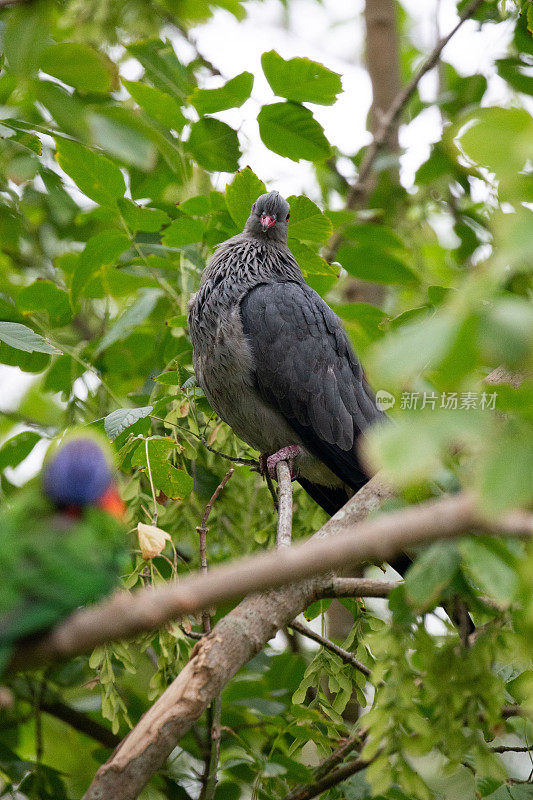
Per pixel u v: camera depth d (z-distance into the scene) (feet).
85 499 16.56
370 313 37.60
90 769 36.45
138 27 35.29
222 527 32.17
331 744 27.66
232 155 33.73
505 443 11.44
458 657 18.48
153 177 36.78
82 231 44.80
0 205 39.37
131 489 27.58
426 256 48.98
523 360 11.29
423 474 12.44
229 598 13.35
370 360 11.85
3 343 34.24
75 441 17.30
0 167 32.55
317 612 28.81
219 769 27.81
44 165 36.35
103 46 33.68
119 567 17.02
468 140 12.40
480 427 11.71
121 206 32.32
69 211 41.63
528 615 15.74
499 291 13.14
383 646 18.93
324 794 26.58
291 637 39.75
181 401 30.22
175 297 35.96
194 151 33.53
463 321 11.43
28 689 35.04
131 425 27.61
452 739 18.37
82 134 16.39
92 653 24.20
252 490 33.17
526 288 18.10
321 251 41.88
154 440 26.11
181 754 33.42
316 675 24.11
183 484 26.81
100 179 31.01
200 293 35.19
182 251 36.01
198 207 33.53
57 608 15.43
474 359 11.74
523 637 17.30
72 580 15.55
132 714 34.88
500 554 16.78
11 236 41.45
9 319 35.17
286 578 13.08
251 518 32.37
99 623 14.60
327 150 33.27
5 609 15.29
